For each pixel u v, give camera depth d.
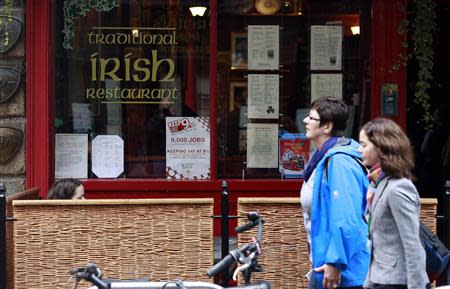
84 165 17.97
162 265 13.52
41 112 17.28
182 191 17.97
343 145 10.95
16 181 17.28
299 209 13.34
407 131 20.86
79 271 8.14
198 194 18.00
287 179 18.23
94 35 18.00
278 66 18.28
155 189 17.91
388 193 9.79
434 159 21.06
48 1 17.34
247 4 18.22
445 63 20.84
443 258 10.38
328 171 10.61
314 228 10.71
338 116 11.09
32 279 13.45
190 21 18.11
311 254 10.98
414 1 17.34
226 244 13.41
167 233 13.52
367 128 10.11
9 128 17.19
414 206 9.73
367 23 18.19
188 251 13.55
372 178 10.40
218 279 13.58
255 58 18.25
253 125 18.27
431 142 20.97
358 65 18.27
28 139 17.27
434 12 17.75
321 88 18.33
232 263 8.69
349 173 10.47
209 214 13.58
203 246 13.56
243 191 18.05
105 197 17.84
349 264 10.54
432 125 20.59
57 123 17.88
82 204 13.42
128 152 18.08
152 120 18.14
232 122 18.22
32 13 17.22
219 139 18.20
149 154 18.11
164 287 8.70
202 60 18.17
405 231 9.63
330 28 18.30
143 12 18.09
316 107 11.19
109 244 13.46
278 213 13.34
